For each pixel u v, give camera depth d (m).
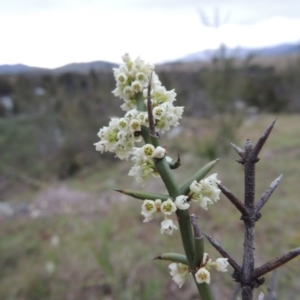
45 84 19.95
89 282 5.69
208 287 1.04
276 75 22.95
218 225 6.84
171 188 1.07
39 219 9.91
